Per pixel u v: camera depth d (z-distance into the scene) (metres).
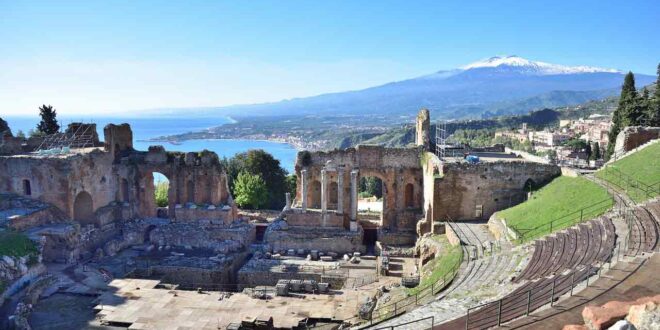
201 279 53.44
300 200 68.31
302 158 67.25
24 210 57.12
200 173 67.19
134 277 52.69
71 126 73.81
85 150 67.38
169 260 56.66
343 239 60.06
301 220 63.03
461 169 58.06
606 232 34.59
